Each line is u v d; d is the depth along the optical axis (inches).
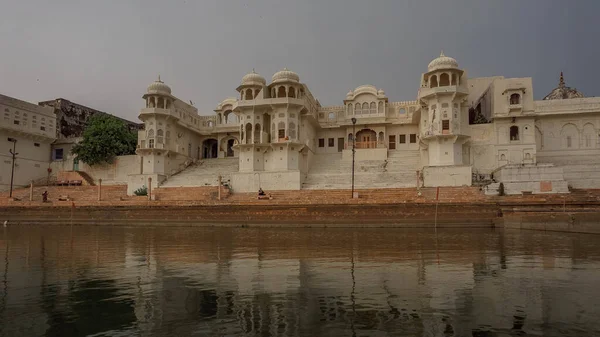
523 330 257.6
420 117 1670.8
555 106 1523.1
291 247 647.8
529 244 667.4
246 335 252.7
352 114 1868.8
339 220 1131.9
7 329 265.6
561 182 1159.0
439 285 370.6
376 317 284.7
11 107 1833.2
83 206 1364.4
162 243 724.7
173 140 1792.6
